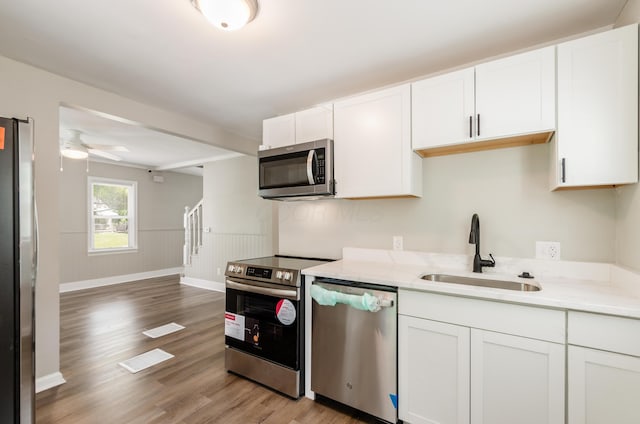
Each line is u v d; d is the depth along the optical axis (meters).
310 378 2.08
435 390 1.64
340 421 1.86
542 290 1.51
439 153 2.20
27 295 1.57
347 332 1.90
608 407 1.28
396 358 1.75
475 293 1.50
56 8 1.58
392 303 1.74
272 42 1.90
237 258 5.23
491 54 2.04
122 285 5.70
